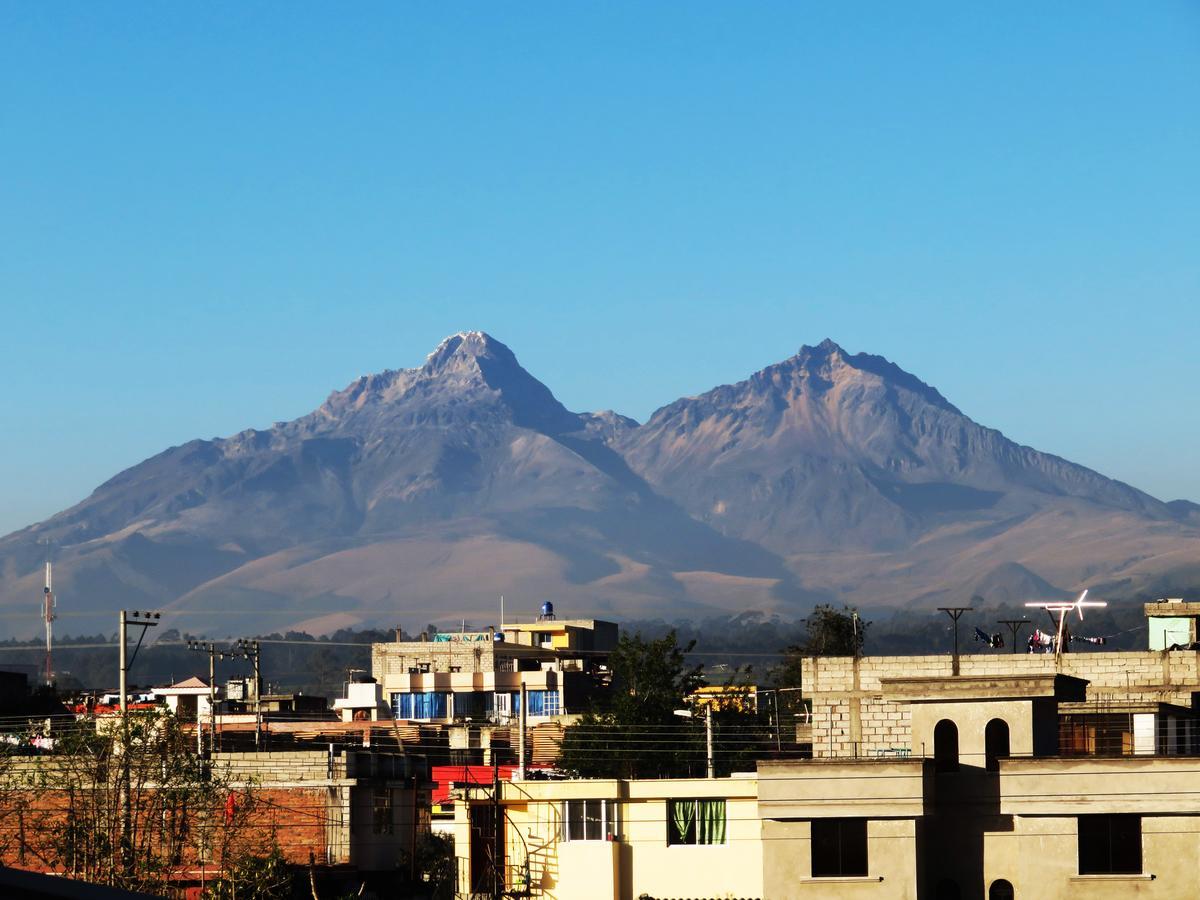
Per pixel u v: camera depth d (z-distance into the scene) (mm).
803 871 67875
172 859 77812
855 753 83750
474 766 120625
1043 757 68062
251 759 89188
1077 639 92812
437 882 91875
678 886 78062
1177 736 82375
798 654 167750
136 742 80188
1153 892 66312
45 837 80688
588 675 183750
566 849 78688
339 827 88125
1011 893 67875
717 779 78625
